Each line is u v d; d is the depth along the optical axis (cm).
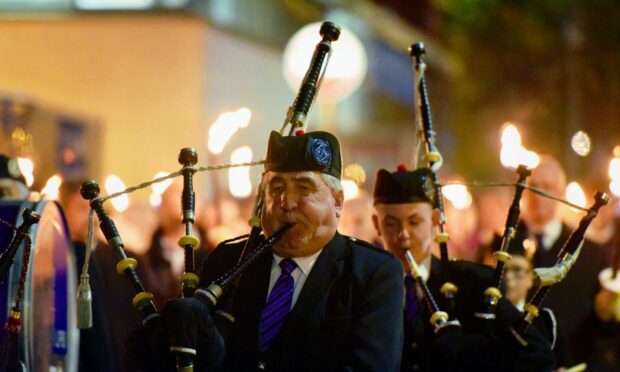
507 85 3741
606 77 3516
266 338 846
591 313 1431
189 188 867
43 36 2564
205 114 2575
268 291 859
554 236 1453
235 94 2745
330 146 851
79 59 2558
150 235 1675
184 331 776
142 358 838
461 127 3916
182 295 845
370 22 3669
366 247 875
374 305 842
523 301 1253
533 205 1452
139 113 2555
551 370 973
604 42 3506
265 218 848
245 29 2814
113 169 2547
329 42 916
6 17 2561
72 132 2419
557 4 3562
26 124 2039
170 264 1559
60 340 1109
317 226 841
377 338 827
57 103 2548
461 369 970
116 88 2556
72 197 1460
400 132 4022
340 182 858
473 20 3741
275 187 842
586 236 1456
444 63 4056
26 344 974
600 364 1422
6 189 1176
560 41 3616
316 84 908
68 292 1115
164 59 2555
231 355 844
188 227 861
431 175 1057
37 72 2559
